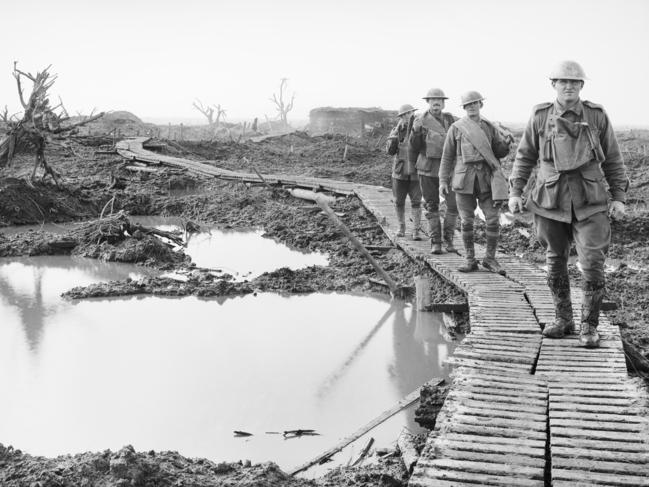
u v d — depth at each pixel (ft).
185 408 25.02
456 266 37.50
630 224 53.31
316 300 39.17
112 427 23.56
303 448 22.25
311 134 236.84
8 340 32.27
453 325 33.17
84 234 52.42
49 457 21.40
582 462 16.56
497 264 35.88
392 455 21.39
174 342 32.01
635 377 23.20
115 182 78.74
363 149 130.72
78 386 26.94
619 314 32.94
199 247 53.83
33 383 27.27
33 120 67.97
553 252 24.43
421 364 29.35
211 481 18.54
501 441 17.67
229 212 67.51
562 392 20.52
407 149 43.24
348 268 44.24
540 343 25.00
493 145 34.14
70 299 39.09
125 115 244.22
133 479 17.78
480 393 20.66
